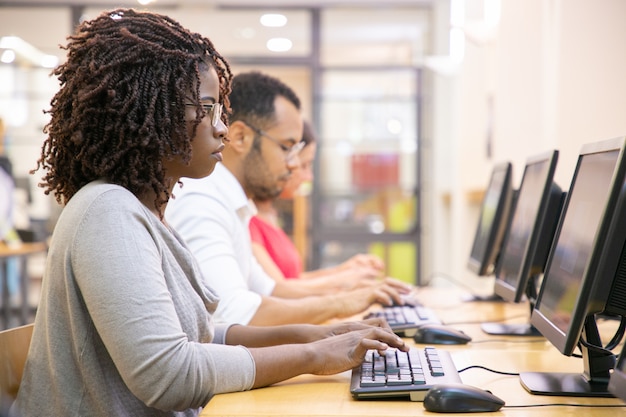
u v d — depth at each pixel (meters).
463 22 3.98
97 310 1.08
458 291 2.93
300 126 2.17
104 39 1.17
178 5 6.69
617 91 2.44
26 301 5.20
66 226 1.13
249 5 6.71
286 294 2.32
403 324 1.80
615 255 1.11
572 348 1.15
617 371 1.00
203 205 1.82
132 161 1.18
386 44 6.73
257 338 1.46
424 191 6.70
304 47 6.76
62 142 1.20
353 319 2.09
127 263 1.08
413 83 6.71
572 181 1.42
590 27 2.46
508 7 3.54
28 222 5.64
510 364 1.44
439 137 6.34
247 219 2.02
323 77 6.77
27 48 6.65
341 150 6.74
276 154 2.12
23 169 6.58
